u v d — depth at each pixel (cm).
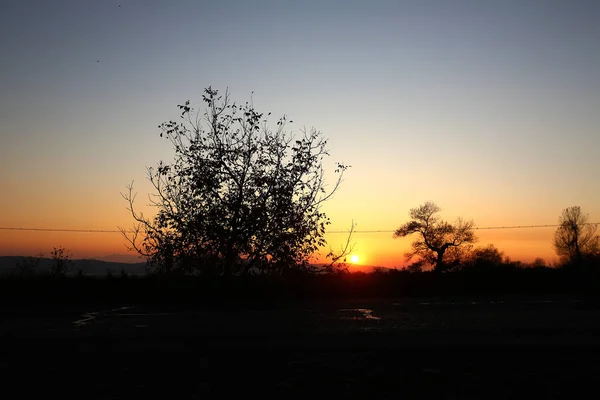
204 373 883
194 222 2338
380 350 1033
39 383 830
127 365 941
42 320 1609
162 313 1788
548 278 2905
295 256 2364
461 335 1188
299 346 1088
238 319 1571
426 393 761
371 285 2683
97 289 2555
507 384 795
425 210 6512
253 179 2378
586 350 1004
